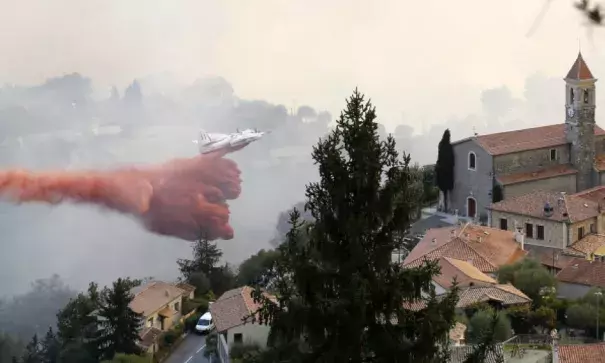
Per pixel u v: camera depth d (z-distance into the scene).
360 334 31.03
